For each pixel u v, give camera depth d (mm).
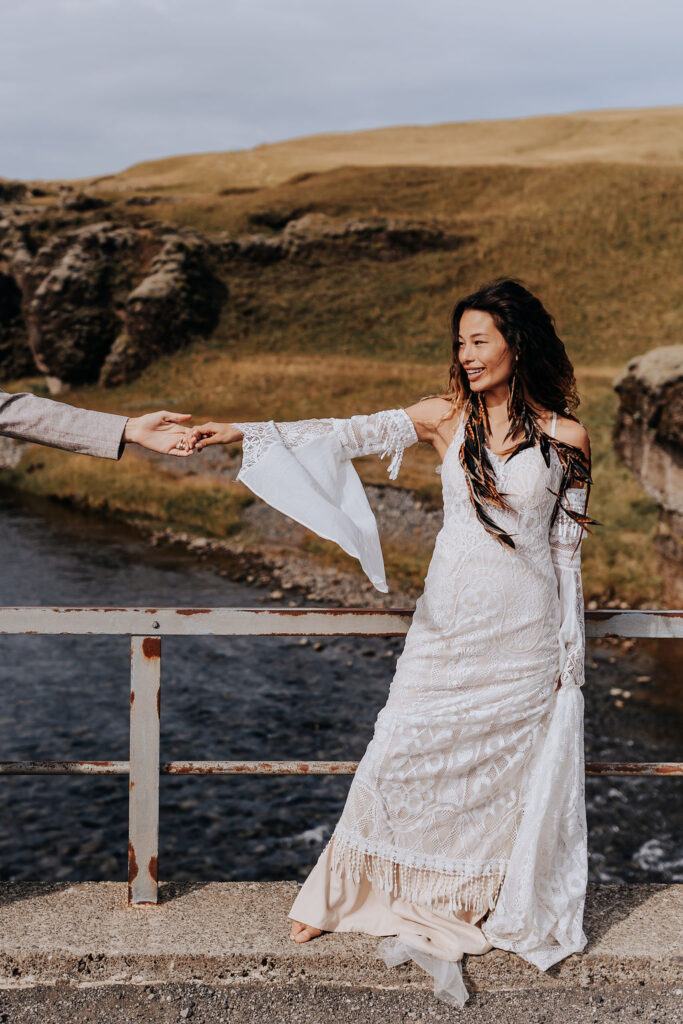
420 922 2588
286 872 7480
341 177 60500
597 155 61688
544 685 2553
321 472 2596
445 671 2535
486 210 53062
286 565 19281
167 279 42781
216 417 33000
